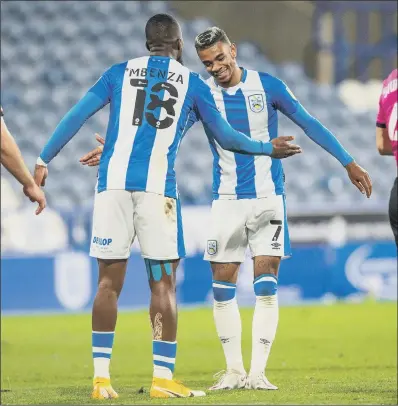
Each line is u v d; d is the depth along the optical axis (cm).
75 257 5012
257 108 2089
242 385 2119
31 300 4941
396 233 1866
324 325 4416
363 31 7956
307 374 2798
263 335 2084
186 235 5188
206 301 5228
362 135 7331
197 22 7831
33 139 6512
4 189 5659
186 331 4244
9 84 6981
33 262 4941
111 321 1814
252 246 2139
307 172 6725
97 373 1817
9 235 5000
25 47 7275
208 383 2447
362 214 5516
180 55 1888
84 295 5019
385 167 7044
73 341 3941
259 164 2111
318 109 7456
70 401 1753
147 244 1783
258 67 7688
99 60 7350
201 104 1817
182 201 6209
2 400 1859
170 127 1789
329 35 8062
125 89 1805
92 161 2044
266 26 8344
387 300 5488
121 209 1780
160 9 7962
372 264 5503
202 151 6662
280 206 2122
